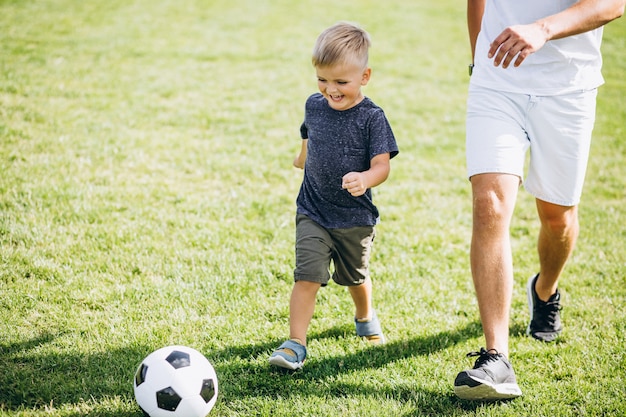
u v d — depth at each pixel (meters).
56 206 4.40
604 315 3.51
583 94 2.79
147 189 4.90
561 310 3.56
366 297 3.11
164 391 2.31
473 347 3.15
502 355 2.54
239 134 6.43
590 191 5.74
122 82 7.71
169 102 7.20
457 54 11.11
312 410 2.55
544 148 2.85
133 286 3.52
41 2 11.44
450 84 9.31
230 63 9.20
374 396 2.69
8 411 2.42
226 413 2.53
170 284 3.57
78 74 7.78
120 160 5.41
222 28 11.21
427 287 3.79
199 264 3.86
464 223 4.88
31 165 5.04
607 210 5.25
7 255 3.71
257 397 2.63
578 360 3.01
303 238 2.91
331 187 2.95
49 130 5.85
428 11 14.48
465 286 3.85
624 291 3.81
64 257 3.76
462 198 5.39
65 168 5.07
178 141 6.04
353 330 3.28
